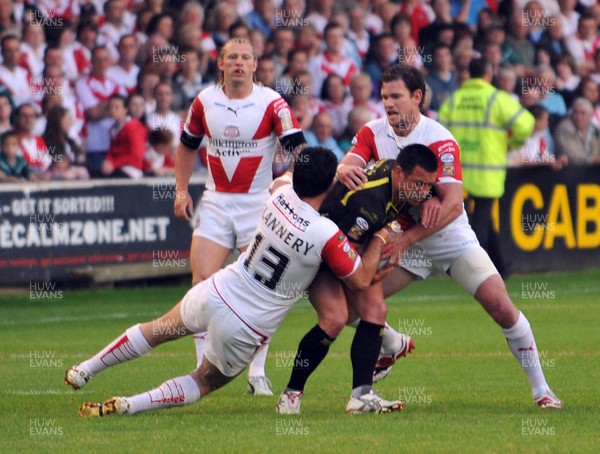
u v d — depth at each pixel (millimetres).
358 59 56188
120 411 22984
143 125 50344
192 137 29062
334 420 22312
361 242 22844
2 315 42875
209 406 24828
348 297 23625
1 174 47531
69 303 45781
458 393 26578
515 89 58344
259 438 20344
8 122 48125
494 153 49688
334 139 54750
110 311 43750
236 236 28875
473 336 37500
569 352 33594
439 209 23406
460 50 55875
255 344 22375
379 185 22859
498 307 24000
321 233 21672
